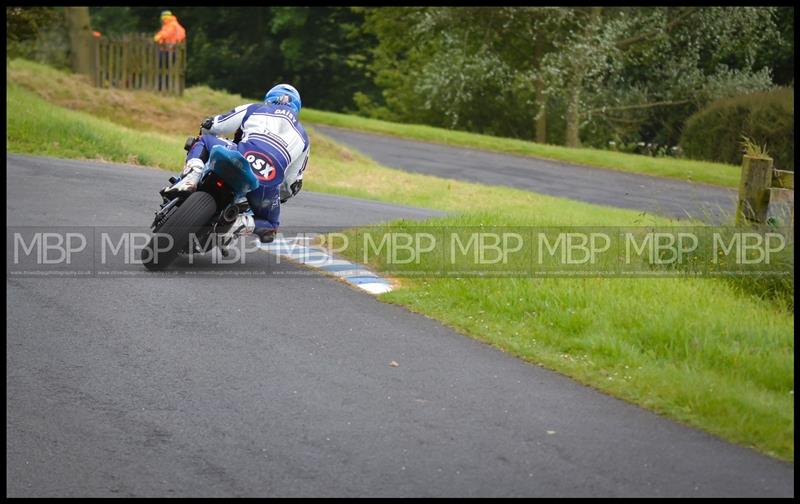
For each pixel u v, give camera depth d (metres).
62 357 22.38
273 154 30.20
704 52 138.00
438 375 22.11
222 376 21.61
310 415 19.69
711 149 106.44
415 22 146.00
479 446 18.44
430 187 72.50
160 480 16.98
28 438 18.44
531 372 22.50
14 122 62.53
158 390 20.75
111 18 188.50
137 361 22.31
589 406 20.52
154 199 43.88
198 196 29.16
